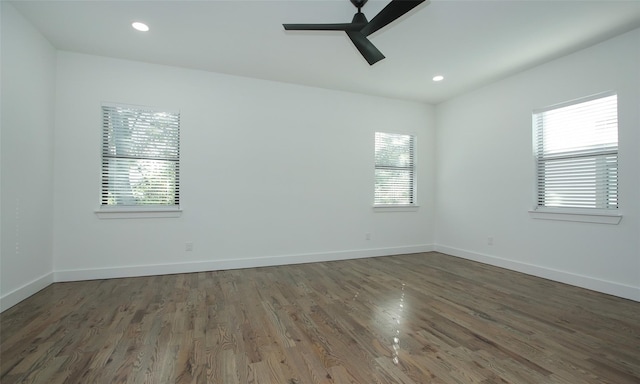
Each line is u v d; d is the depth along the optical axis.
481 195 4.18
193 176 3.58
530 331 2.05
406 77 3.84
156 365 1.61
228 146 3.73
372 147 4.55
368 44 2.22
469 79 3.89
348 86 4.16
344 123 4.36
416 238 4.86
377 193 4.62
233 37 2.86
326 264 4.03
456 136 4.59
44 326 2.07
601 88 2.91
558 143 3.32
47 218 2.96
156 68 3.45
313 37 2.86
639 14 2.45
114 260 3.27
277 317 2.26
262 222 3.89
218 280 3.23
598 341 1.91
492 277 3.41
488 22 2.59
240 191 3.79
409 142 4.89
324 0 2.30
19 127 2.54
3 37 2.33
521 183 3.65
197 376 1.52
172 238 3.49
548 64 3.37
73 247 3.14
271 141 3.94
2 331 2.00
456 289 2.97
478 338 1.94
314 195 4.17
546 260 3.37
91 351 1.75
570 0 2.28
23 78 2.58
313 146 4.17
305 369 1.59
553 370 1.59
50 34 2.81
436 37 2.84
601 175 2.95
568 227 3.18
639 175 2.66
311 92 4.16
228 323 2.15
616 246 2.80
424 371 1.58
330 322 2.18
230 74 3.74
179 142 3.53
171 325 2.11
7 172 2.40
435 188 4.99
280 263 3.96
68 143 3.14
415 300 2.65
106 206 3.28
